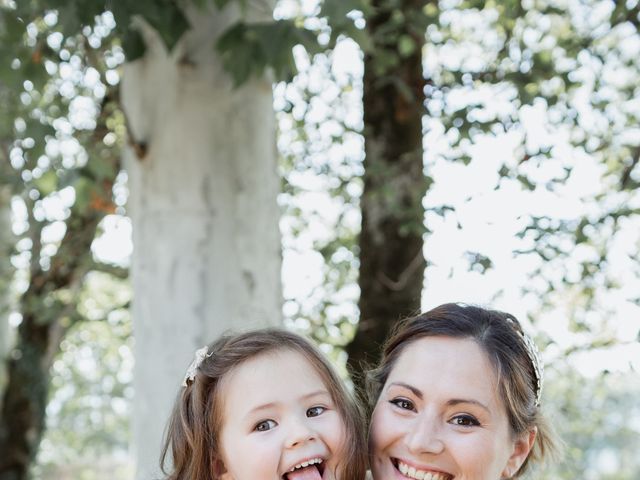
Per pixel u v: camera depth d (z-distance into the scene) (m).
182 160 3.68
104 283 9.96
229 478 2.61
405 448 2.44
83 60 4.09
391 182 5.56
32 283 7.99
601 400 7.41
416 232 5.25
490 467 2.42
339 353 6.58
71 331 9.18
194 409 2.64
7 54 3.64
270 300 3.81
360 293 5.70
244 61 3.29
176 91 3.68
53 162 5.00
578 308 5.69
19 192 5.46
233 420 2.54
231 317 3.69
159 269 3.69
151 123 3.71
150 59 3.70
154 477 3.05
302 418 2.50
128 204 3.88
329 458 2.50
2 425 8.73
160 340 3.68
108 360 10.11
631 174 5.65
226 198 3.70
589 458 13.39
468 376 2.43
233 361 2.61
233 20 3.70
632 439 13.71
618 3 4.94
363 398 2.94
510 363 2.50
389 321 5.56
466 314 2.58
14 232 7.80
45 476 14.08
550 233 5.04
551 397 6.77
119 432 13.08
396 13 5.15
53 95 6.11
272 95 3.85
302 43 3.20
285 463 2.45
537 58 5.40
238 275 3.71
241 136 3.72
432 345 2.50
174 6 3.20
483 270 5.02
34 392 8.77
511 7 5.15
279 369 2.56
